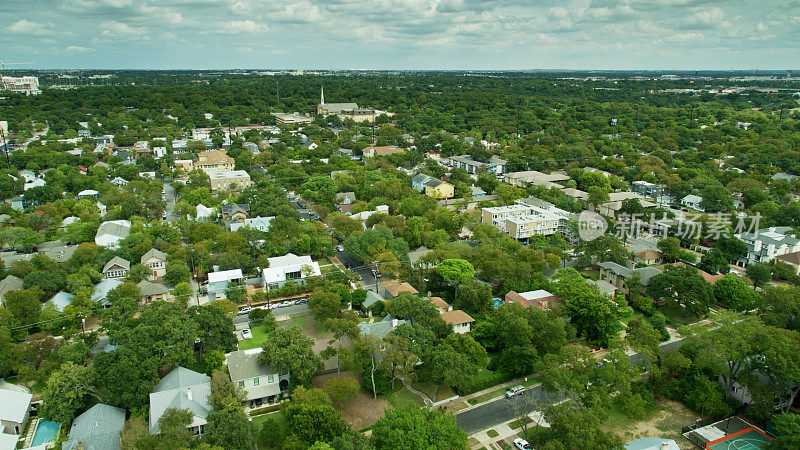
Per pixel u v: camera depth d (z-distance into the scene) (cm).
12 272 11888
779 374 7925
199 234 14738
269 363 8556
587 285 11075
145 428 7231
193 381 8175
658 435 8006
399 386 9088
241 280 12519
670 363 8688
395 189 19325
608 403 7712
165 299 11856
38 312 10212
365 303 11575
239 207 17188
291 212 16888
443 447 6606
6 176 18838
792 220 16112
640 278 12094
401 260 13238
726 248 14412
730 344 8325
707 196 17950
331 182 19962
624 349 8750
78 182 19325
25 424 7856
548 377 7919
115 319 9731
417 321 9938
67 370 8000
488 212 16888
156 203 17050
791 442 6969
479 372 9400
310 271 12744
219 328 9462
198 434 7525
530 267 12262
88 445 7062
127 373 7875
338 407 8400
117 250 13338
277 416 8094
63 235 14738
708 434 7881
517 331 9256
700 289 11300
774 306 10325
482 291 10981
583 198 19438
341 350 8694
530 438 7762
